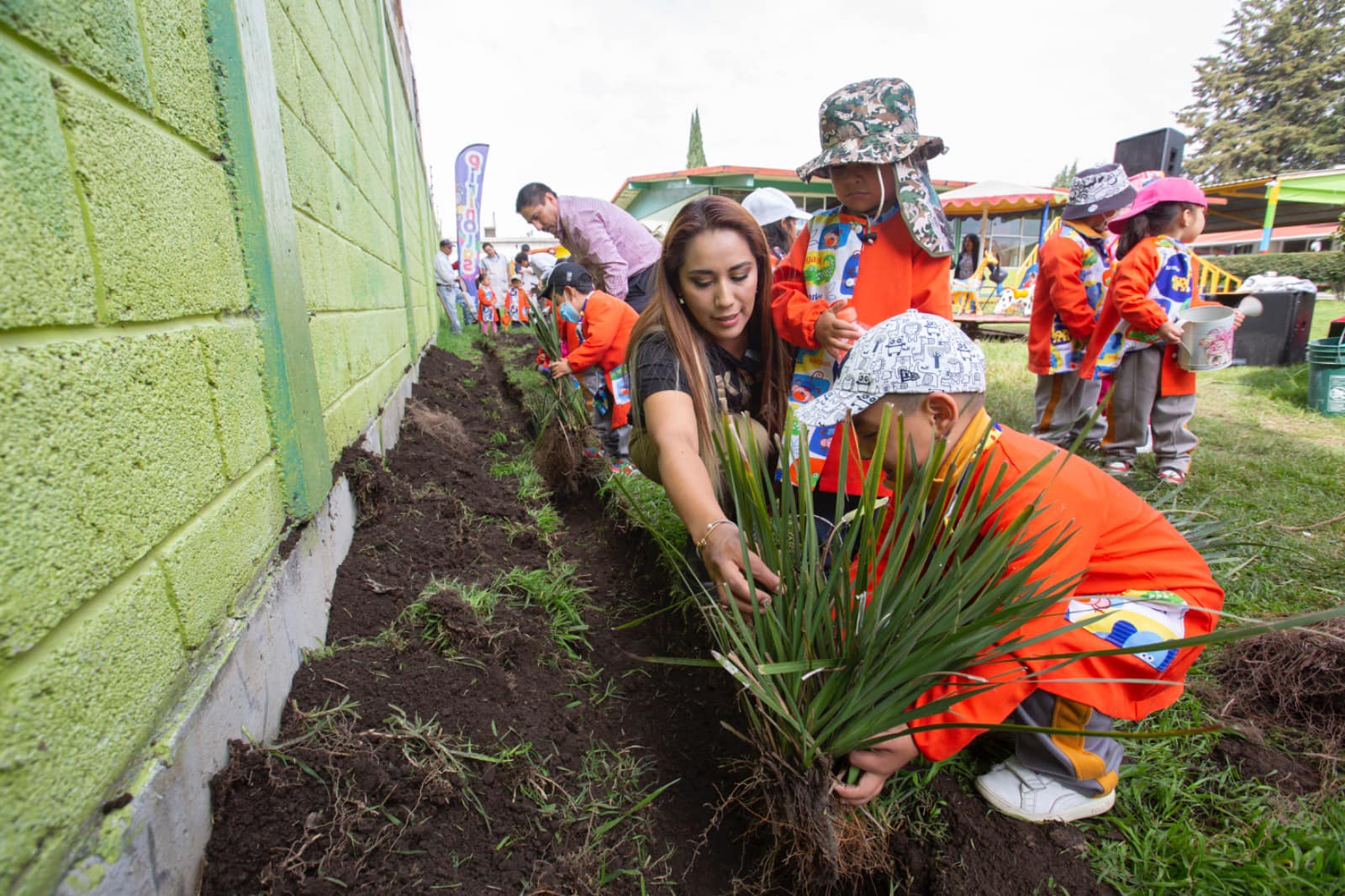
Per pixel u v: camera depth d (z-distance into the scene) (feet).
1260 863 4.77
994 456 5.09
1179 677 5.17
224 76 5.27
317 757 4.79
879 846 5.00
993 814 5.27
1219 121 151.74
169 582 3.89
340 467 8.54
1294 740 6.27
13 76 2.78
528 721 6.07
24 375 2.74
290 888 4.08
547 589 8.31
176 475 4.05
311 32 8.79
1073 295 13.85
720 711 6.79
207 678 4.20
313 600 6.47
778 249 14.89
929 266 8.25
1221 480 12.92
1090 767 5.11
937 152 8.33
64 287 3.06
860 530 5.28
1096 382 14.74
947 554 4.54
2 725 2.51
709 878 5.24
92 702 3.10
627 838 5.31
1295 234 105.91
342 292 9.58
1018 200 47.19
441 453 13.39
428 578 8.11
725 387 7.32
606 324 13.28
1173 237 12.60
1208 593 5.27
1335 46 142.61
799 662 4.60
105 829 3.09
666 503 10.18
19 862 2.56
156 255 4.01
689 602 7.97
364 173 13.08
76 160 3.22
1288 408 19.93
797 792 4.75
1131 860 4.97
